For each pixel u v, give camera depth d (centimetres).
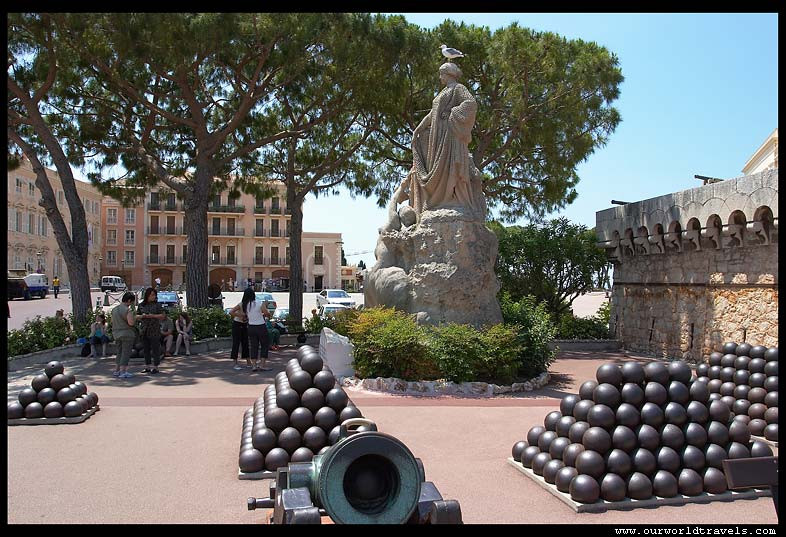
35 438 700
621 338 1783
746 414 770
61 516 470
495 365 1020
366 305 1328
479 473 586
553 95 1797
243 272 6325
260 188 2294
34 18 1323
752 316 1283
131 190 2178
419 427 762
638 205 1652
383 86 1708
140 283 6278
